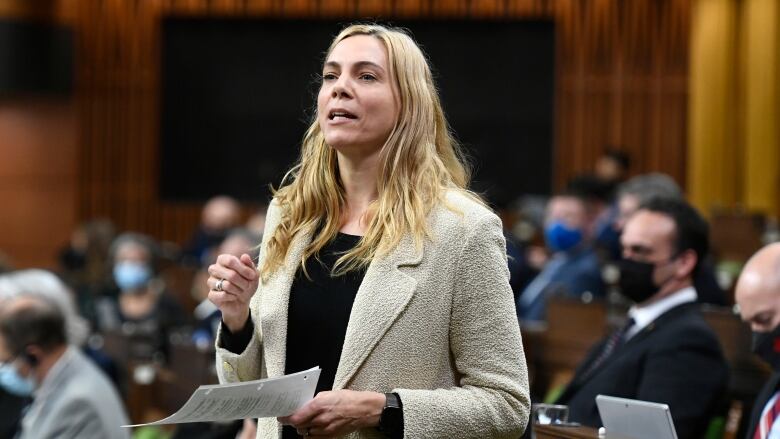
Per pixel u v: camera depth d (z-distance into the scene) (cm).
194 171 3550
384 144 554
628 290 909
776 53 3069
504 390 530
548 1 3381
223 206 2728
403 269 532
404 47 561
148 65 3559
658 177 1557
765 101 3061
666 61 3366
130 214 3572
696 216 905
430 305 530
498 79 3403
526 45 3394
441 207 546
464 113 3416
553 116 3391
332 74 561
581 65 3378
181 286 2278
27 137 3647
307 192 568
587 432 652
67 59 3497
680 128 3356
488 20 3397
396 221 539
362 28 563
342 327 536
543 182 3397
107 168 3594
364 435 530
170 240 3550
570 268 1634
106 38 3575
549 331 1316
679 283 901
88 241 2625
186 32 3538
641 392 861
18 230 3662
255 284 542
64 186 3609
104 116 3584
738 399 980
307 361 541
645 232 898
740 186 3159
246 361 551
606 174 2433
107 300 2056
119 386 1347
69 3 3512
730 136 3158
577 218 1706
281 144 3497
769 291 769
